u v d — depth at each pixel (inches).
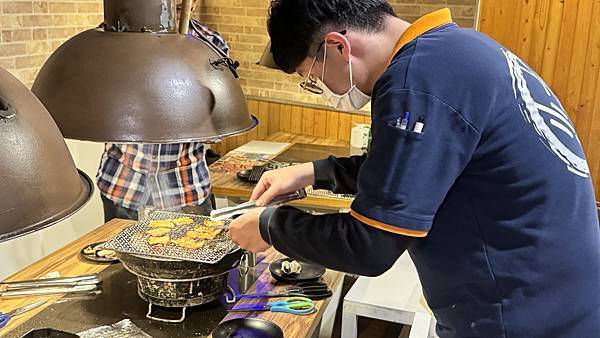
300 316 67.2
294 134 173.6
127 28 51.2
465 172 46.6
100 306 67.9
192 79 49.4
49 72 50.4
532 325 47.6
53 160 28.0
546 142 46.9
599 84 134.3
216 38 106.7
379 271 47.3
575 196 47.7
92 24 140.5
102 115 47.3
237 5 172.4
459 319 50.6
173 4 53.1
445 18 49.1
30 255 113.6
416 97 43.8
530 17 136.9
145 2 50.8
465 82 44.4
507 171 45.7
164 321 65.1
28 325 63.4
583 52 134.3
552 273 46.9
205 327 64.5
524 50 139.0
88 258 79.6
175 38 51.6
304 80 56.9
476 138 44.7
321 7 49.1
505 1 138.3
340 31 49.6
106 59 48.5
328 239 47.3
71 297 69.7
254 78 176.6
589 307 48.6
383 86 45.7
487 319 48.5
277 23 51.8
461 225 47.8
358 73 51.2
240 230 54.2
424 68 44.4
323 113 170.9
